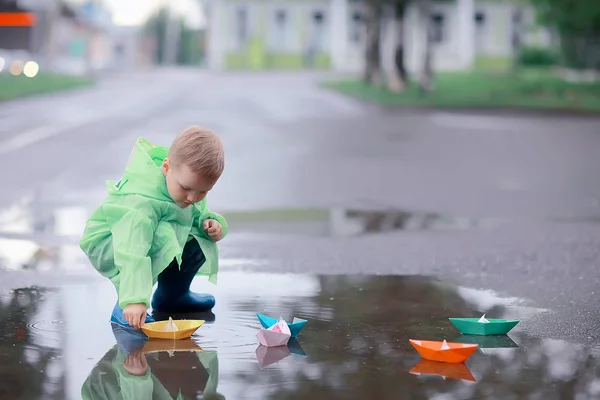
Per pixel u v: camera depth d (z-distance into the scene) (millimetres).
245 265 6688
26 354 4219
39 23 43688
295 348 4387
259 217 9328
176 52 88500
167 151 5145
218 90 38562
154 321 4879
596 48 44875
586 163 15734
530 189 12180
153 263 4801
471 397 3646
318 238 8000
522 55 57594
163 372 3951
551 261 7039
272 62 60469
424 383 3822
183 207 4941
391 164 15164
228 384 3781
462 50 59281
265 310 5254
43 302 5348
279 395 3641
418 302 5516
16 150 16156
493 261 7004
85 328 4730
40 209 9625
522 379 3900
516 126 24656
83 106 28328
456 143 19406
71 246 7387
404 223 9078
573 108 30125
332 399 3602
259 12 60219
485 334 4711
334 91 39031
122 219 4746
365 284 6059
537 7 43375
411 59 60125
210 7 60781
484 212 9977
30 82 36469
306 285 5992
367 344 4480
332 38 60031
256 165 14555
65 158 14969
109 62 76000
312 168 14297
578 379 3916
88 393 3648
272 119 25406
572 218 9594
